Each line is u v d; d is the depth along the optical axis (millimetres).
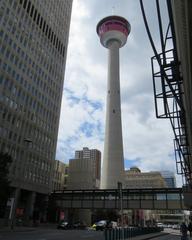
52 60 97000
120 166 113188
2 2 72000
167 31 6285
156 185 174125
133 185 179625
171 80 8000
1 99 67000
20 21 79688
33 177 76125
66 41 111125
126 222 89000
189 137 13992
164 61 6941
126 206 66188
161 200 63500
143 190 66062
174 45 6820
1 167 39625
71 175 141000
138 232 36812
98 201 70812
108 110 123500
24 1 82938
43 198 80500
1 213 56500
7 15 73625
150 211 151625
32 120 79500
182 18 5492
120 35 142125
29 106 78938
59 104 98188
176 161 22281
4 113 67625
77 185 137375
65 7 114688
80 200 73625
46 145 85750
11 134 69375
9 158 41344
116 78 130500
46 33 95062
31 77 81875
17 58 75875
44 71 90188
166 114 9602
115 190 69688
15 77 73875
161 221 163750
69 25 116500
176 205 61906
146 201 64688
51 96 93000
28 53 81875
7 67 70875
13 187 67000
